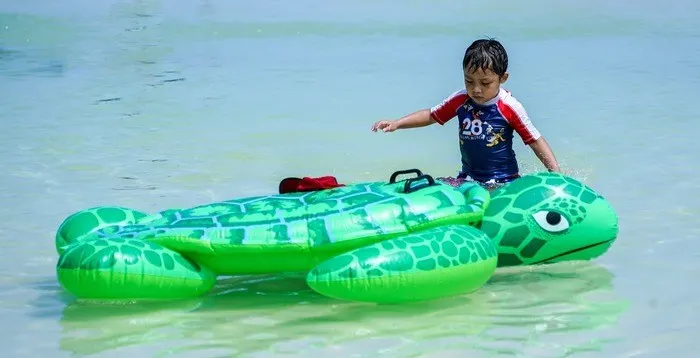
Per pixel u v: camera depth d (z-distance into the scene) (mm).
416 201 5777
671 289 5863
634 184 8133
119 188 8227
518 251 6098
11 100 12062
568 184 6227
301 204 5883
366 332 5270
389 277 5344
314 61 14602
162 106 11719
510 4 19891
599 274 6156
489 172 6871
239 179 8477
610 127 10242
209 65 14477
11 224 7277
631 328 5277
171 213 6008
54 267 6422
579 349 5000
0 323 5449
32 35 17250
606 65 13867
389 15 18828
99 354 5008
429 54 14875
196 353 5008
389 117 10836
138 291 5512
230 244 5562
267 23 18219
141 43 16406
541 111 11055
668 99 11578
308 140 9930
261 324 5414
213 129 10484
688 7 19453
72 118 11078
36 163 9109
